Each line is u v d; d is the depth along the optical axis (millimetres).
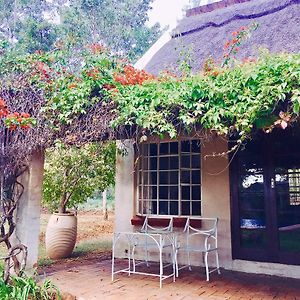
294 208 5266
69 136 4375
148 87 3996
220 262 5645
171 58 7098
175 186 6344
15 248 4414
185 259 5930
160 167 6543
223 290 4340
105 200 15062
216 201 5832
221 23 7672
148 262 6137
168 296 4066
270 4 7434
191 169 6219
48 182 7102
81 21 23250
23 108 4496
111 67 4598
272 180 5477
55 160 7035
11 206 4773
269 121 3381
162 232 5340
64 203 7098
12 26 22656
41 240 9273
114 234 5027
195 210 6117
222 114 3453
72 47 5020
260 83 3295
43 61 4590
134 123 4133
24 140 4527
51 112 4398
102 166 7438
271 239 5344
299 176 5273
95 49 4832
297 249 5129
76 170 7160
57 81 4375
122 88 4152
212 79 3645
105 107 4203
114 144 6734
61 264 6023
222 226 5719
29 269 4785
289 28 6246
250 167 5672
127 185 6754
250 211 5578
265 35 6348
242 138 3594
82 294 4156
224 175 5824
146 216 6199
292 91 3080
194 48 7078
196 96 3629
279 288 4453
